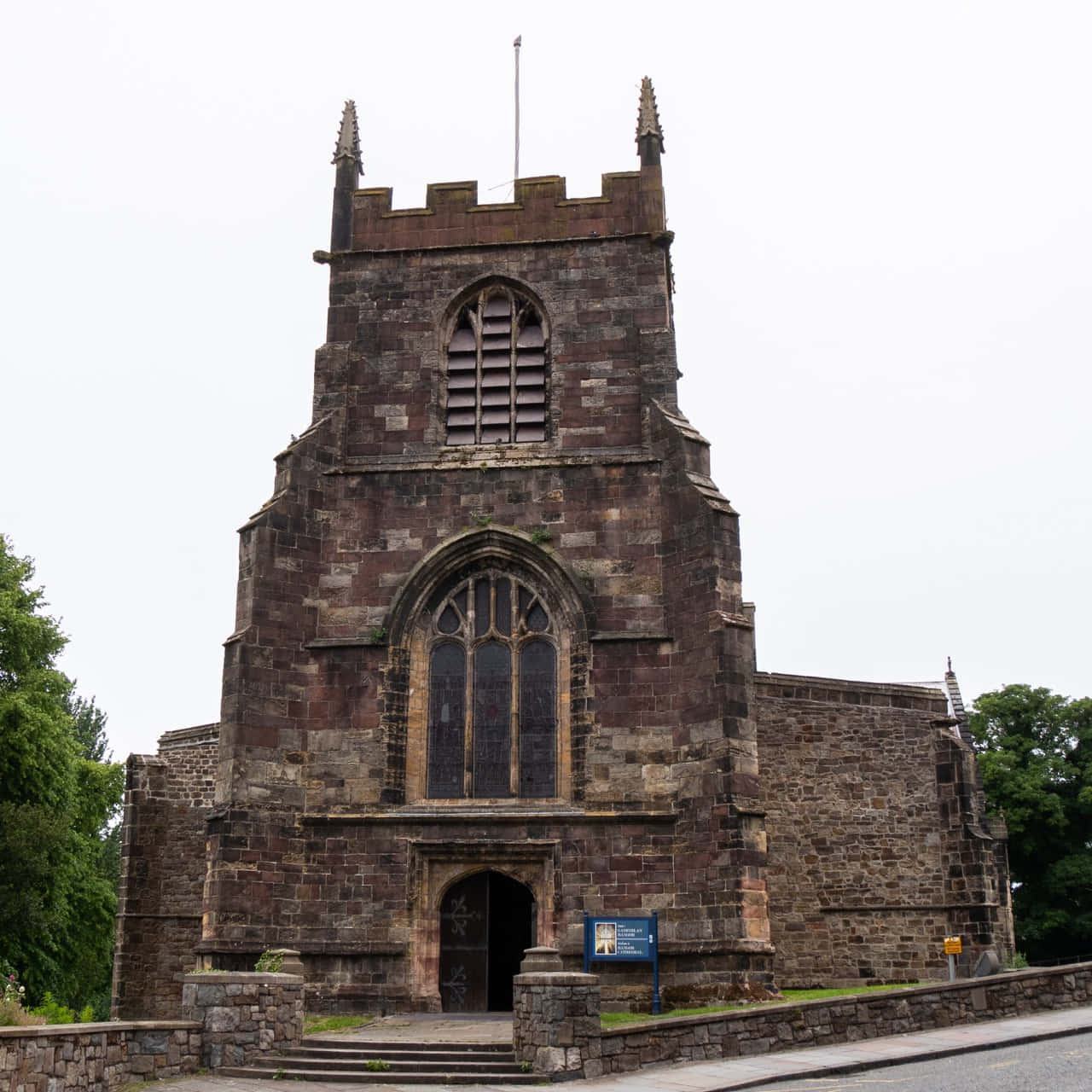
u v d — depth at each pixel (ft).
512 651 112.16
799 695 127.44
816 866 123.75
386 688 110.32
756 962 97.91
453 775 110.32
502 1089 71.51
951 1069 67.41
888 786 125.70
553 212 124.06
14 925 147.02
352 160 128.16
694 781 103.91
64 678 161.99
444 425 120.57
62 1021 100.89
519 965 112.98
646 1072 73.56
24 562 168.14
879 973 121.29
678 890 102.58
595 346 119.85
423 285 123.44
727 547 108.37
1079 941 212.23
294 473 114.62
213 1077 75.61
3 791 151.84
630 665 108.78
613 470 114.42
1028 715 222.89
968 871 121.90
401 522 115.34
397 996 102.22
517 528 114.01
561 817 104.94
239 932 101.65
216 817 103.65
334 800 107.76
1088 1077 60.13
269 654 109.19
